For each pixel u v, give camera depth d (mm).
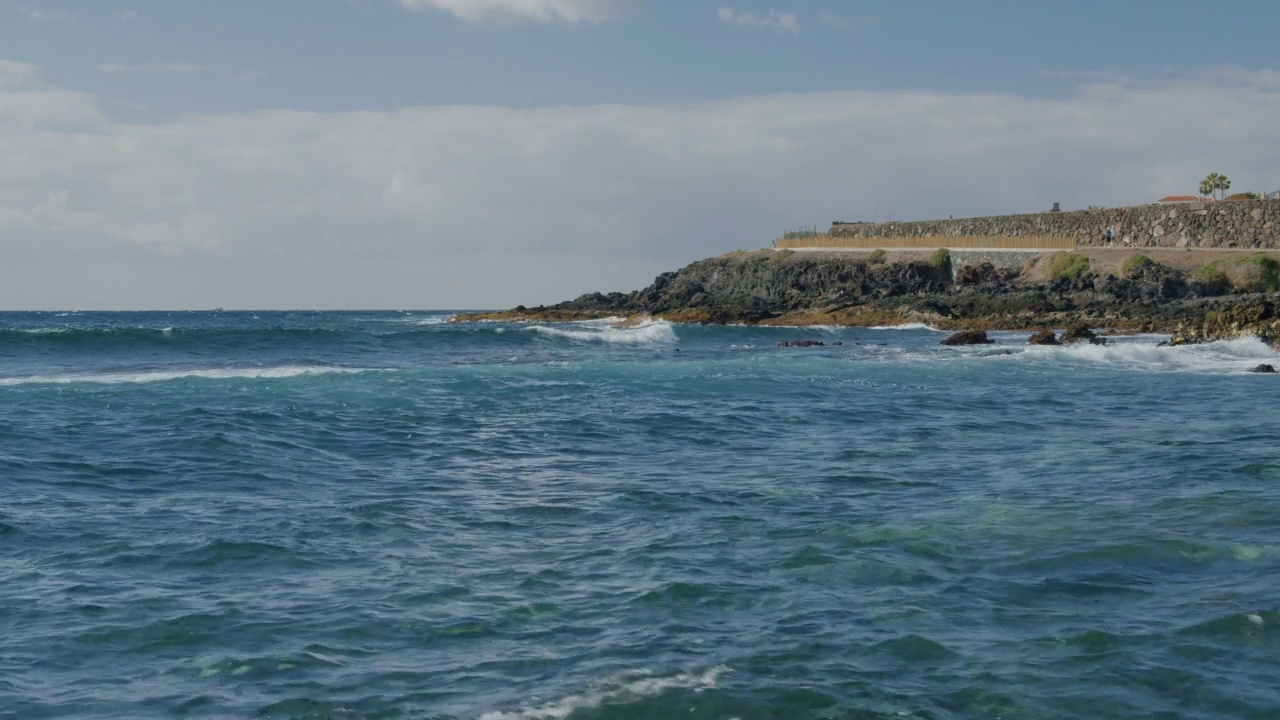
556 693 8094
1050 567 11219
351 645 9156
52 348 47906
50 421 21922
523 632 9430
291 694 8141
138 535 12914
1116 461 18000
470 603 10258
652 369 36062
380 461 18453
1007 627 9375
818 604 10070
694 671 8469
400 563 11703
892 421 23922
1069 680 8203
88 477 16594
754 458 18922
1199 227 87125
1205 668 8398
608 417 24266
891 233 111000
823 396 28922
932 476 16859
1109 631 9219
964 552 11883
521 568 11492
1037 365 39000
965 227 103625
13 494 15281
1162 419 23766
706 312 80875
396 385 29516
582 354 49938
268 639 9289
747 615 9789
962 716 7629
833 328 72250
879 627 9406
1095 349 43156
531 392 28953
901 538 12570
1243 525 12945
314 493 15641
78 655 8930
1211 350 43750
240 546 12375
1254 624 9336
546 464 18281
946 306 77875
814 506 14555
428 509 14516
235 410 23562
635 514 14180
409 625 9641
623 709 7820
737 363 38969
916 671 8414
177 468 17375
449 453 19359
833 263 97750
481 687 8227
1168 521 13227
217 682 8391
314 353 49094
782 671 8445
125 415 22828
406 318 164750
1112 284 76812
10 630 9477
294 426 21812
